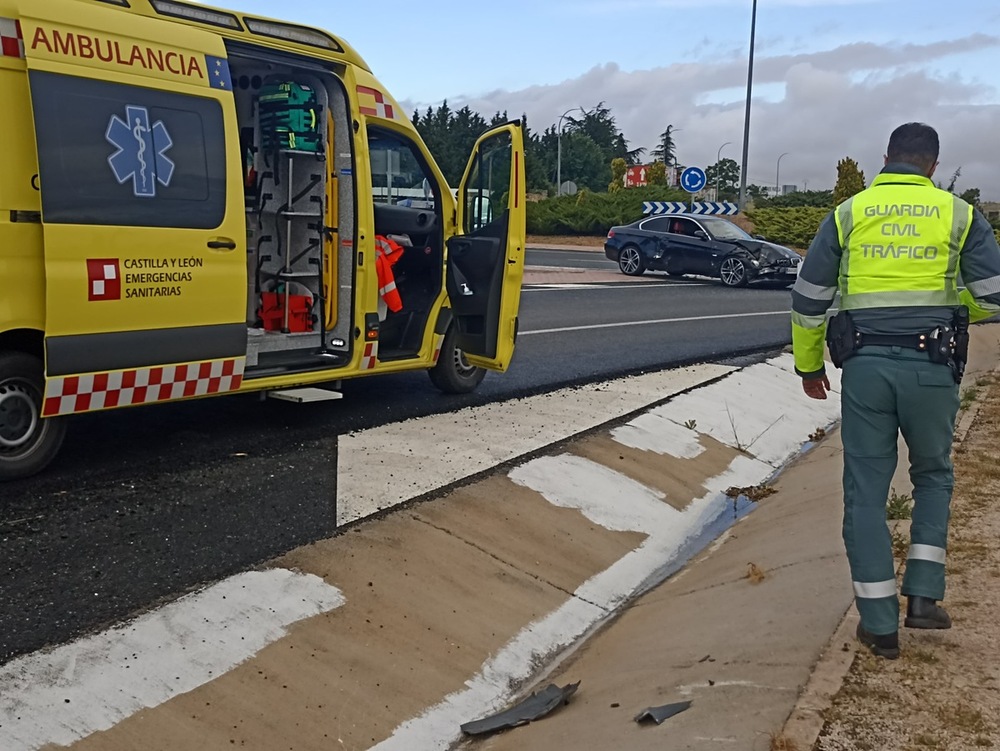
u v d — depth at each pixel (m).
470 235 8.14
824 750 3.26
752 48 34.22
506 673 4.62
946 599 4.54
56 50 5.48
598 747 3.62
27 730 3.50
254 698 3.95
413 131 8.21
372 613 4.70
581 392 9.21
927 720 3.46
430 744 4.00
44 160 5.42
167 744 3.61
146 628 4.20
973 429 7.87
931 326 3.83
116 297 5.81
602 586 5.73
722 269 21.70
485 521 5.89
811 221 34.31
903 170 3.97
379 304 8.08
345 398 8.48
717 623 4.75
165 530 5.24
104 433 6.98
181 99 6.12
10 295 5.41
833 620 4.38
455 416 8.02
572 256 32.12
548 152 72.75
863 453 3.95
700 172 27.38
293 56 7.07
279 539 5.20
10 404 5.73
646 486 7.20
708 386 9.98
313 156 7.70
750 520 6.88
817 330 4.07
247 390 6.81
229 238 6.43
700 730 3.52
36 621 4.18
